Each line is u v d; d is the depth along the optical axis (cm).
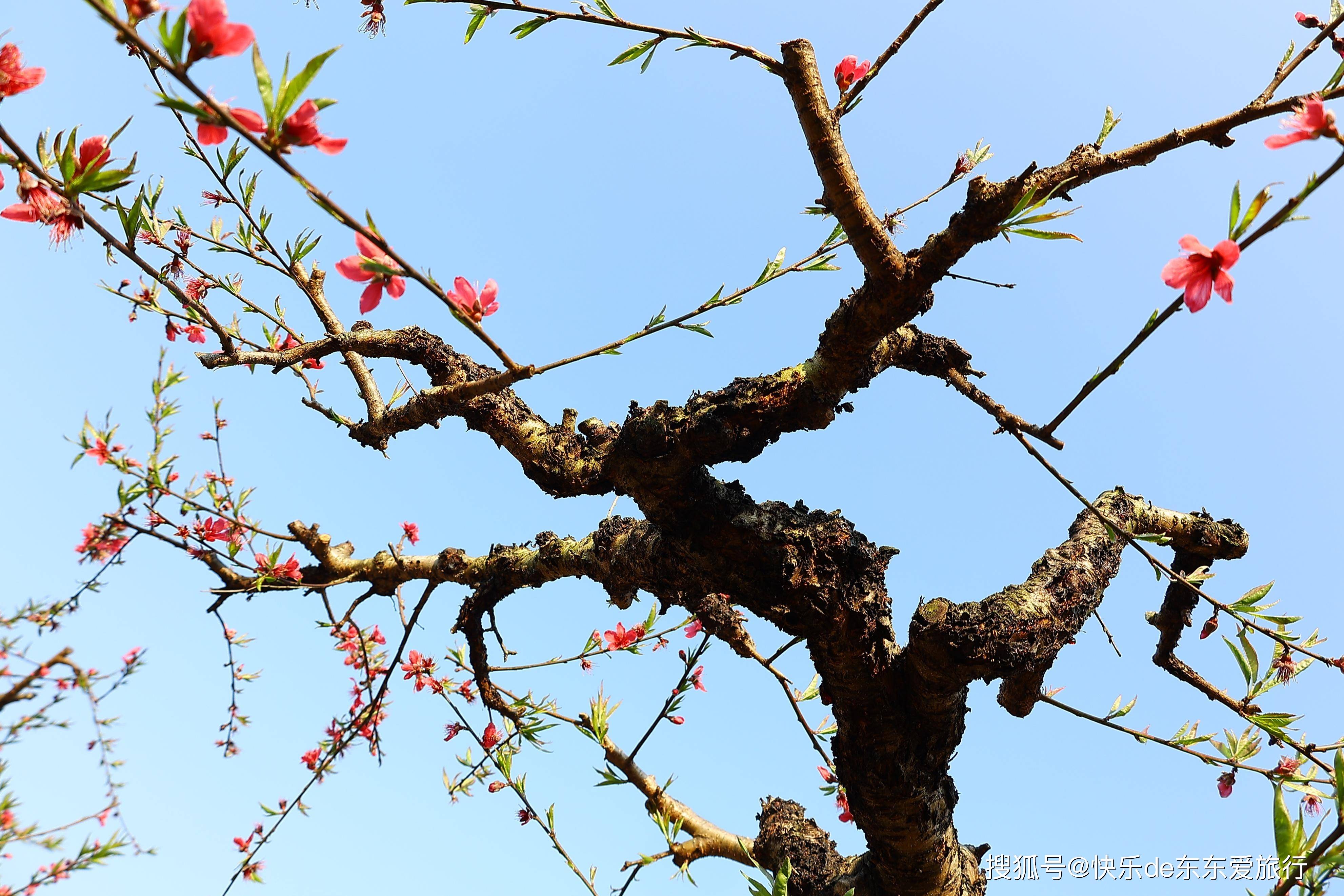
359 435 174
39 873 123
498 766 152
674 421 108
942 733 120
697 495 113
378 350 158
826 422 110
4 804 114
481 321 78
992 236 89
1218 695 137
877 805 124
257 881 166
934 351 136
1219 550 155
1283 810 70
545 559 154
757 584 115
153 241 137
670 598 138
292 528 187
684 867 146
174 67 57
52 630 129
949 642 109
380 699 164
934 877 131
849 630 114
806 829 154
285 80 59
